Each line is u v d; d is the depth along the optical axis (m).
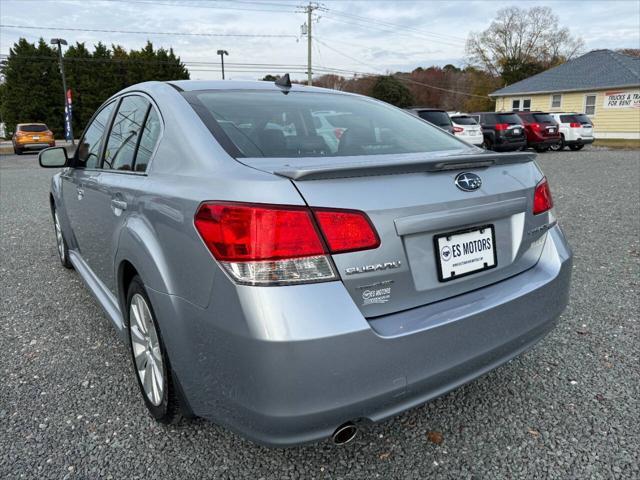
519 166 2.21
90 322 3.42
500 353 1.98
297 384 1.51
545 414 2.32
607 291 3.76
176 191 1.84
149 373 2.25
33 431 2.23
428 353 1.72
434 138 2.59
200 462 2.04
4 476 1.95
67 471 1.98
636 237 5.37
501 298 1.96
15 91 47.31
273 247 1.52
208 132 2.00
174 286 1.80
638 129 27.72
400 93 60.16
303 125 2.30
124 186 2.30
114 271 2.45
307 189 1.58
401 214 1.71
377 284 1.67
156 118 2.29
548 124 18.84
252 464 2.02
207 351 1.68
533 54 56.75
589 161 14.82
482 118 18.69
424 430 2.23
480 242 1.98
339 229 1.58
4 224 6.86
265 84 2.70
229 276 1.56
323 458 2.05
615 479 1.91
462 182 1.90
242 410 1.61
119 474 1.97
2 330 3.30
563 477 1.93
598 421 2.25
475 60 59.28
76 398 2.49
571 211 6.93
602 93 28.97
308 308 1.52
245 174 1.68
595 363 2.74
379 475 1.96
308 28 36.97
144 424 2.28
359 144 2.27
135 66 52.28
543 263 2.25
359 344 1.56
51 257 5.09
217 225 1.60
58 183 4.01
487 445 2.12
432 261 1.83
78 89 49.66
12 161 21.03
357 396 1.59
